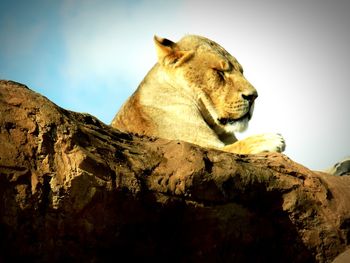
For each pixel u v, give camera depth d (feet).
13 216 29.71
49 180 30.50
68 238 31.40
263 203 37.83
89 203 31.27
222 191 35.73
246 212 37.09
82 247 31.99
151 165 34.50
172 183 34.37
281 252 38.70
